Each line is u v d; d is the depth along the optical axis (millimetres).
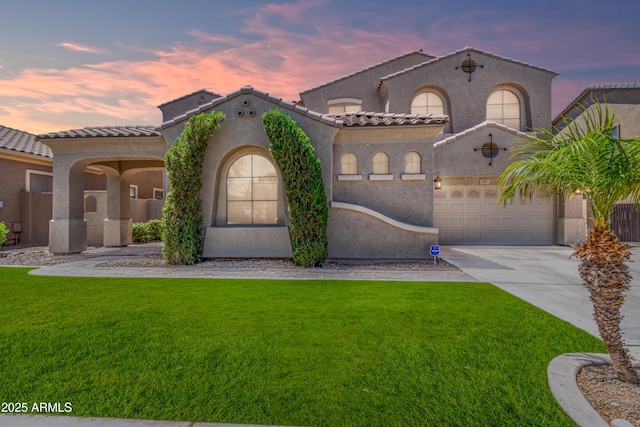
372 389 3447
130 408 3135
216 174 11953
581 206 16797
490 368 3902
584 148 3506
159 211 25156
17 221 18891
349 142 12391
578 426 2859
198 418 2986
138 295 7281
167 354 4273
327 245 11336
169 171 11359
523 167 4168
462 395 3336
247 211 12539
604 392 3414
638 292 7910
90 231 18453
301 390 3430
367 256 11867
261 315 5871
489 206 17500
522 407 3139
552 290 7840
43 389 3463
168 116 24438
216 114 11469
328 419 2967
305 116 11664
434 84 19484
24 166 19312
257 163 12484
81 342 4656
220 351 4363
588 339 4801
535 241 17422
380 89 21328
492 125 16766
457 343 4629
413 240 11875
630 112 18328
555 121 20234
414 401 3236
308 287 8086
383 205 12273
